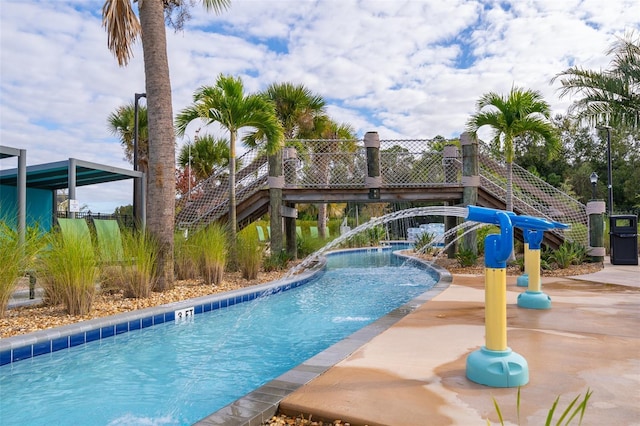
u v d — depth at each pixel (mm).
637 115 11211
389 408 2566
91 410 3223
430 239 19297
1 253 5336
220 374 4062
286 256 11875
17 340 4332
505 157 12094
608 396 2729
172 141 7871
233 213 10320
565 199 12391
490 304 3082
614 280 8805
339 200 12594
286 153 12672
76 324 5039
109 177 12297
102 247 6676
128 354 4688
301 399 2717
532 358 3592
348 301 8023
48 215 14391
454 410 2529
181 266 8953
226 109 9992
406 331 4625
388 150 12766
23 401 3398
